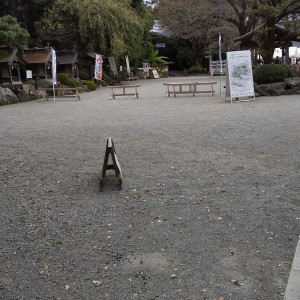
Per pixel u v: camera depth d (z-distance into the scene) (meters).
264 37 18.00
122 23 26.55
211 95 16.86
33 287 2.70
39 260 3.08
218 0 28.81
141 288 2.65
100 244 3.31
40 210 4.16
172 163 5.77
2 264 3.04
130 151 6.64
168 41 47.97
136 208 4.09
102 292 2.62
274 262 2.89
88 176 5.30
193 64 47.34
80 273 2.87
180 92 16.95
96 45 27.67
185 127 8.77
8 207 4.28
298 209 3.86
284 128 8.05
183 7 31.34
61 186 4.93
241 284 2.64
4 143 7.66
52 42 28.19
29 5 25.25
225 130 8.16
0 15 24.17
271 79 15.05
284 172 5.09
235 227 3.52
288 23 16.86
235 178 4.93
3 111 13.77
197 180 4.92
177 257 3.04
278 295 2.50
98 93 21.80
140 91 21.86
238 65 13.38
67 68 24.08
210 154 6.21
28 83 20.30
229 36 36.72
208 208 3.99
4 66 18.31
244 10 26.78
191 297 2.53
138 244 3.28
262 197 4.23
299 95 14.59
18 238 3.50
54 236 3.51
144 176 5.18
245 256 3.00
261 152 6.19
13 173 5.56
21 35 20.02
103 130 8.84
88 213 4.02
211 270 2.83
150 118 10.53
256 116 9.90
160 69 43.44
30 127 9.66
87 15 25.16
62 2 25.05
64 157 6.38
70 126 9.60
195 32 34.41
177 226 3.60
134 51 30.02
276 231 3.40
